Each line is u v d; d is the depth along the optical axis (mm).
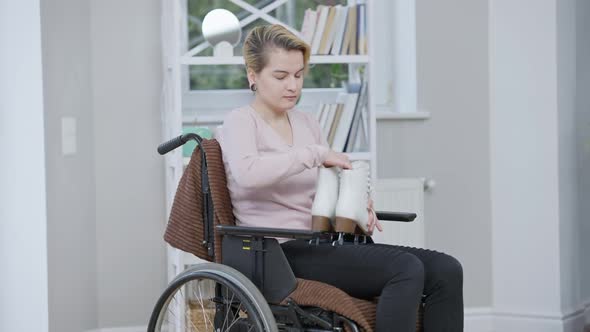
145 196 4055
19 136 3285
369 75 3795
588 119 4414
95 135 3994
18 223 3299
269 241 2547
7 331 3301
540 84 4141
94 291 3971
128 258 4047
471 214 4301
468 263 4297
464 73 4285
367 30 3791
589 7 4406
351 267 2531
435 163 4285
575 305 4277
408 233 4137
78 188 3748
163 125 3986
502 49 4219
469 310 4285
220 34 3713
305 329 2520
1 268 3299
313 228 2625
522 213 4207
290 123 2828
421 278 2438
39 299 3312
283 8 4227
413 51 4281
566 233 4199
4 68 3273
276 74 2674
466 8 4270
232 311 2691
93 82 3980
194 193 2711
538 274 4180
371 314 2469
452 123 4289
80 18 3816
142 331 4059
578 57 4305
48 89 3371
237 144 2625
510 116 4219
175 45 3594
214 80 4258
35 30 3270
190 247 2711
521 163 4203
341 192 2623
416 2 4250
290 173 2570
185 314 3734
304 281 2529
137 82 4027
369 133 3797
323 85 4297
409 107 4328
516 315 4227
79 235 3756
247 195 2691
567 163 4203
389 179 4125
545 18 4117
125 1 4000
